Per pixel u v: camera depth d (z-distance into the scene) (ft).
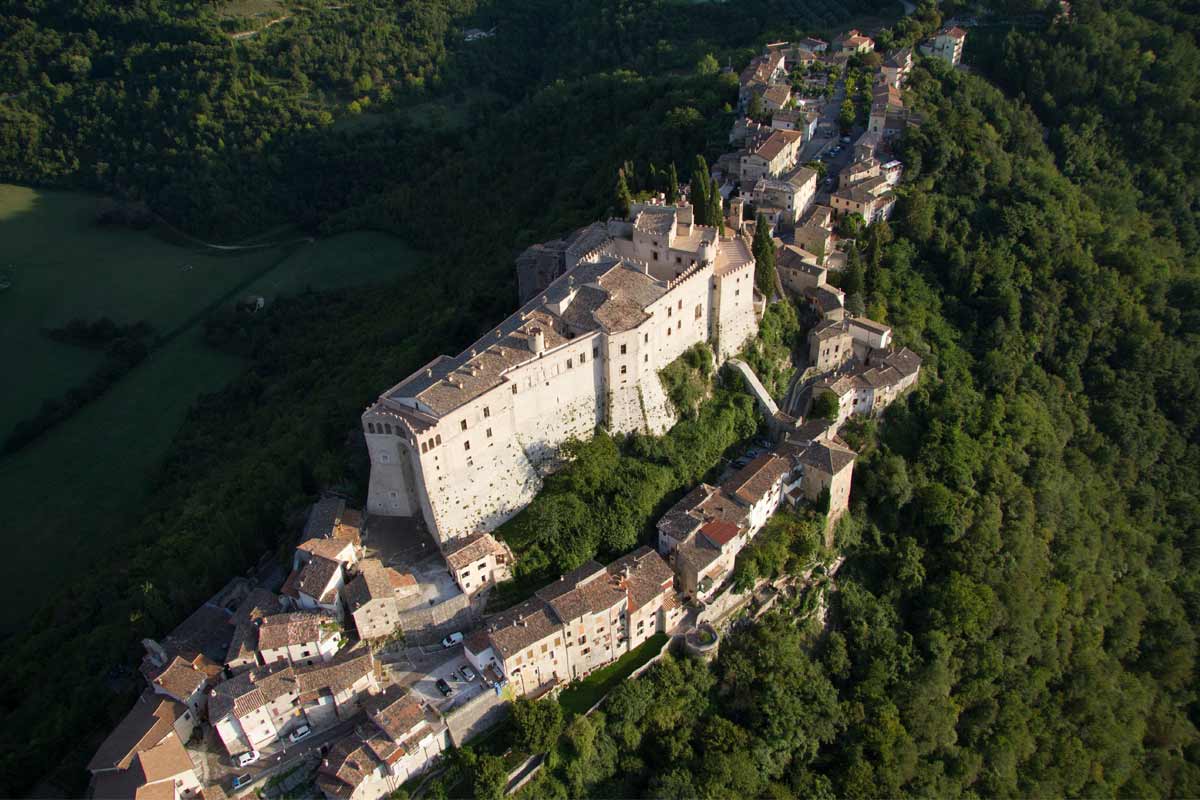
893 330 621.72
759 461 504.43
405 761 369.91
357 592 403.54
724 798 395.14
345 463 479.82
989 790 475.31
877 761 443.73
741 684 439.63
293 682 373.61
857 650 490.49
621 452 490.49
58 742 390.01
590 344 466.70
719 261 537.65
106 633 424.87
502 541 441.68
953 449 568.41
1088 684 534.37
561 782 388.57
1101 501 642.22
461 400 419.74
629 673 423.23
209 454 645.51
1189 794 519.60
